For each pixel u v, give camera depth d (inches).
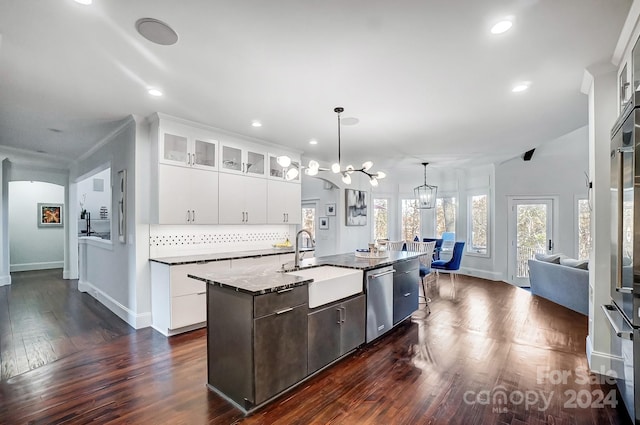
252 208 184.1
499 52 90.9
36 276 287.6
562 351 125.0
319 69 100.5
